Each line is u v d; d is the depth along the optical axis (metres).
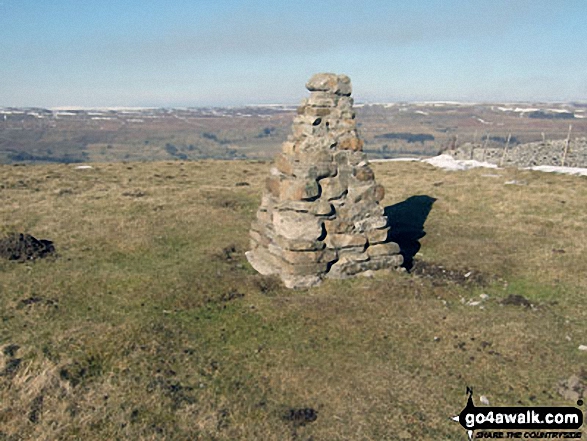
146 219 17.56
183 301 10.72
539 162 30.48
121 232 15.93
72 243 14.82
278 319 9.93
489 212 19.22
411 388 7.41
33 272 12.39
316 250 11.99
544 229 16.33
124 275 12.27
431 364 8.12
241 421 6.55
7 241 13.73
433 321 9.77
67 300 10.70
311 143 12.36
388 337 9.12
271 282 11.95
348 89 12.68
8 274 12.15
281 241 12.23
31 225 16.59
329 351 8.64
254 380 7.68
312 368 8.04
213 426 6.34
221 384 7.52
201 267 13.02
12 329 9.15
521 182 23.98
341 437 6.26
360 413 6.79
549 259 13.25
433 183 25.56
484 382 7.55
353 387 7.46
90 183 25.31
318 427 6.48
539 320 9.77
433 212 19.56
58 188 23.45
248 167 33.84
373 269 12.65
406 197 22.55
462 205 20.42
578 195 20.77
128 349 8.37
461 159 35.91
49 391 6.89
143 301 10.73
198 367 8.01
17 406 6.48
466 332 9.23
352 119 12.77
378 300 10.86
